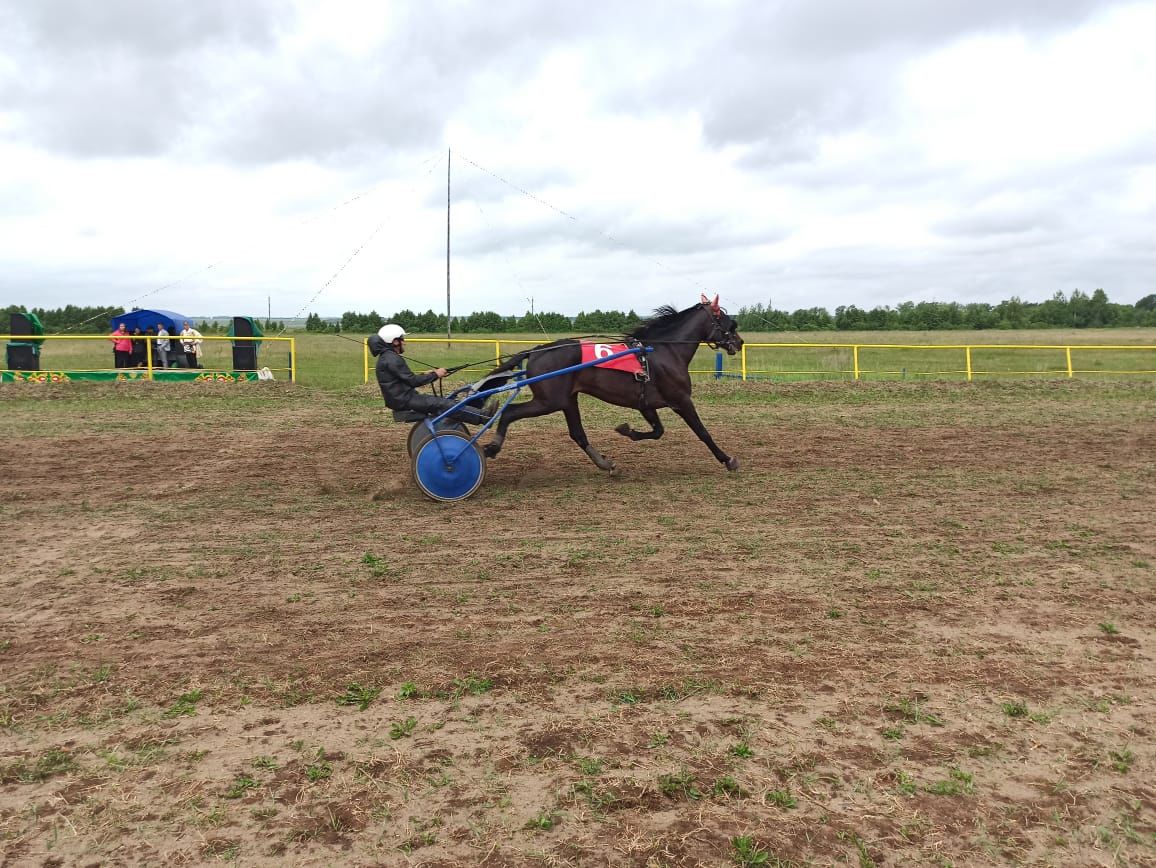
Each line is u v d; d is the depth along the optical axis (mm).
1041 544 6711
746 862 2861
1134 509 7914
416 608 5262
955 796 3262
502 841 2977
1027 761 3514
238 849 2932
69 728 3760
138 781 3342
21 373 19562
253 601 5383
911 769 3443
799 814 3139
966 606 5281
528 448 11500
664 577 5863
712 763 3471
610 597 5457
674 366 9148
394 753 3537
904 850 2947
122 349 20859
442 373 8578
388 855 2906
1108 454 11062
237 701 4000
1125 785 3350
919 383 19984
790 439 12406
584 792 3270
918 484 9117
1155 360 30312
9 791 3275
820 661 4453
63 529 7227
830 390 19156
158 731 3725
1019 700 4035
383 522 7477
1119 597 5453
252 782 3328
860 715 3877
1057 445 11852
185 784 3316
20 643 4699
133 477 9594
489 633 4840
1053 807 3199
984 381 20359
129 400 17094
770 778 3369
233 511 7906
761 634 4820
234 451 11367
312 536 6984
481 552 6492
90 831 3027
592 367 8859
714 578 5840
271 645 4672
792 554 6410
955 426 13891
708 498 8422
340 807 3168
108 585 5695
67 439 12312
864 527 7254
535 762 3477
